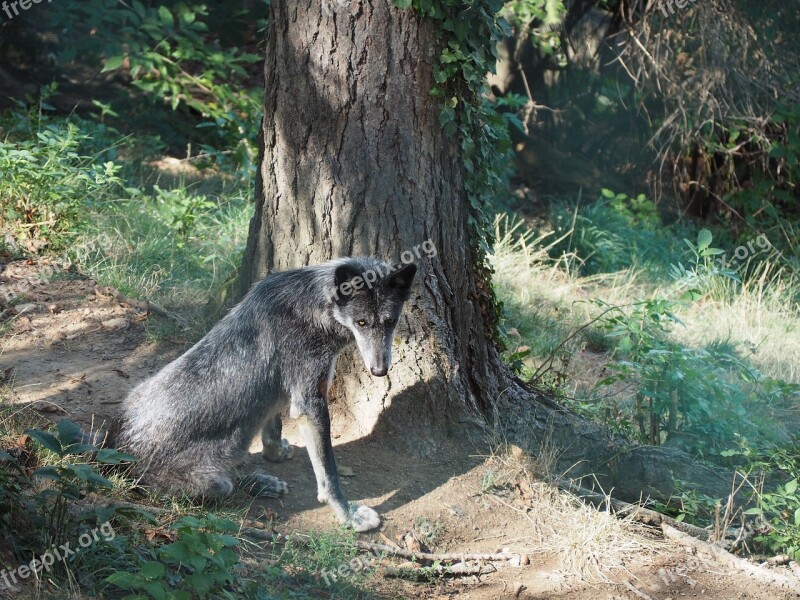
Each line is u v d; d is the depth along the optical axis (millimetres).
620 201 13406
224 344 5098
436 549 5055
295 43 5605
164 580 4066
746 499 5922
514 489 5547
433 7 5422
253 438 5168
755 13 13336
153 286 7574
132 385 6105
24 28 12945
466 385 5992
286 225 5898
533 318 9203
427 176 5695
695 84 13367
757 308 10469
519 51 13773
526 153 14320
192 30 12586
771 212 13734
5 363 6234
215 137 12766
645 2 13438
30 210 8211
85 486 4672
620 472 6078
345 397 5875
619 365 6566
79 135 9648
